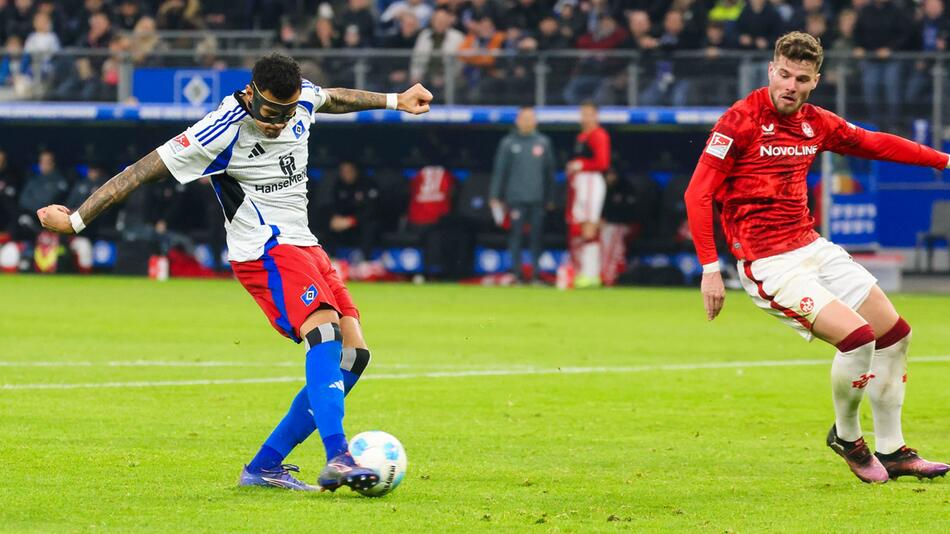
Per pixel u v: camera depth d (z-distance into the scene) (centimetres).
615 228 7812
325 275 2489
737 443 3045
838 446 2619
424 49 8281
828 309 2562
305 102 2473
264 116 2352
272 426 3184
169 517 2194
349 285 7725
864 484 2566
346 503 2314
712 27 7850
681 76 7694
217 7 9038
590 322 5884
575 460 2806
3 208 8519
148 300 6650
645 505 2341
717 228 7775
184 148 2377
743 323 5925
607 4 8238
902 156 2697
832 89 7656
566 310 6406
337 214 7994
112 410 3397
